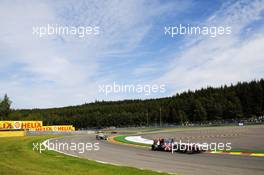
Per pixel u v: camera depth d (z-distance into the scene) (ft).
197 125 251.39
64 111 520.42
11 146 92.32
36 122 220.43
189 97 407.85
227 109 341.82
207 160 56.65
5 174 40.11
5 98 375.45
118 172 42.88
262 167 46.91
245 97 345.72
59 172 42.47
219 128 196.13
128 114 401.90
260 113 336.08
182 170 45.88
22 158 60.70
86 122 435.12
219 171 44.14
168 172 44.21
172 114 376.68
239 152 68.08
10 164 51.39
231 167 47.47
